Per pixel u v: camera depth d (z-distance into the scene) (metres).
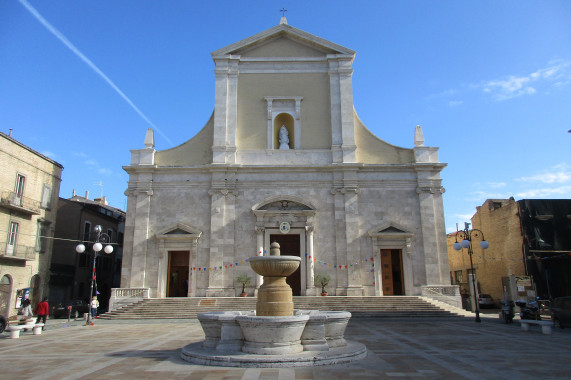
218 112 28.69
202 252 26.72
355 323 20.02
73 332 18.06
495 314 25.98
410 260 26.61
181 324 20.58
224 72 29.34
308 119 28.95
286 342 10.20
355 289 25.91
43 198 30.47
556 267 28.95
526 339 14.27
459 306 25.42
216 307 23.77
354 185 27.39
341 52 29.69
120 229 43.09
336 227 26.95
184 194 27.64
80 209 35.44
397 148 28.73
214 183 27.44
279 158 28.25
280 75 29.56
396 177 27.92
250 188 27.59
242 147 28.48
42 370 9.48
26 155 28.69
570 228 29.70
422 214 27.25
